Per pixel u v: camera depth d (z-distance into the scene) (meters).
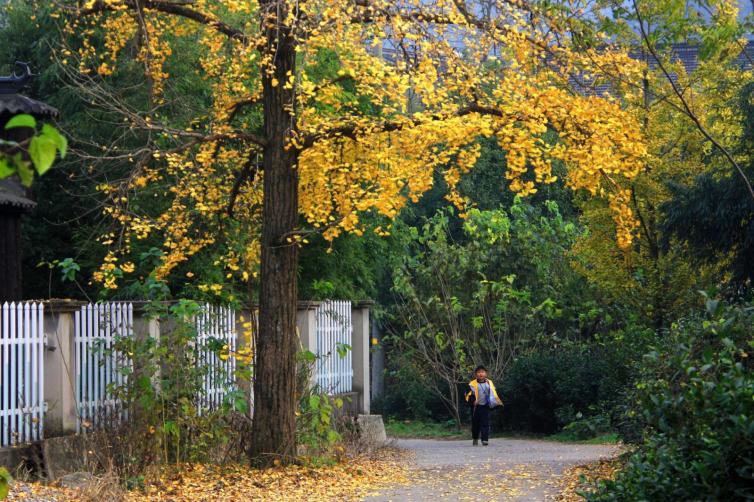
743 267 18.56
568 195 36.94
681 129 19.78
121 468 11.96
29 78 18.69
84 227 22.70
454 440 25.98
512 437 26.69
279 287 13.50
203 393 13.47
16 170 2.71
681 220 18.78
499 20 11.60
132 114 13.27
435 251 31.06
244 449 13.91
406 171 12.20
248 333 14.36
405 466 15.01
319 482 12.22
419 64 11.90
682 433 6.49
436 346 30.98
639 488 6.70
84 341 13.22
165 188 20.27
